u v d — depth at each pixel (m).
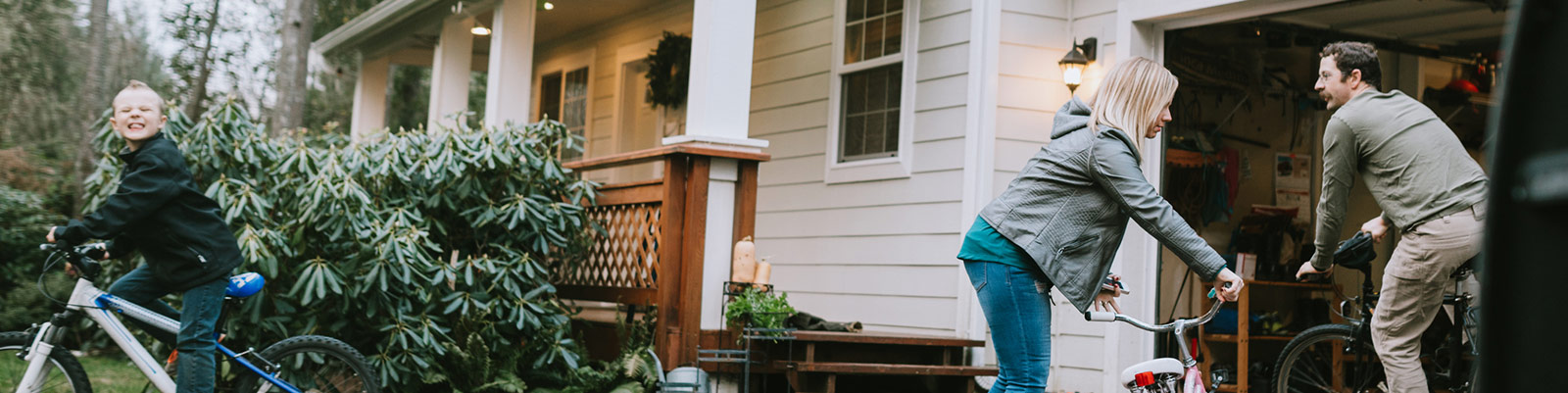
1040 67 6.70
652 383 5.61
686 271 5.91
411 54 11.46
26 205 9.44
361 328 5.74
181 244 4.30
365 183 6.11
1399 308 4.03
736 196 6.10
